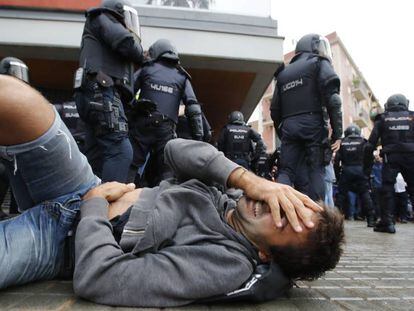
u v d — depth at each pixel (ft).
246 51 23.32
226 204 5.17
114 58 10.05
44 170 4.80
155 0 23.16
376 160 33.40
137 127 12.83
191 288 4.17
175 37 22.56
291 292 5.48
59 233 4.94
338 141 14.19
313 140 14.23
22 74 13.56
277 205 4.46
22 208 5.28
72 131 15.26
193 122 14.16
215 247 4.41
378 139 19.71
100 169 10.25
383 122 19.31
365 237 17.30
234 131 24.49
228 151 24.52
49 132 4.66
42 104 4.65
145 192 5.24
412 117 18.93
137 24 10.82
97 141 9.81
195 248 4.38
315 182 14.15
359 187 25.50
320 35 14.88
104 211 4.91
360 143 25.81
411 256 10.74
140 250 4.43
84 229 4.54
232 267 4.32
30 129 4.50
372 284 6.46
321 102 14.21
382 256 10.68
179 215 4.76
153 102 12.60
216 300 4.33
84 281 4.17
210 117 39.11
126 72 10.36
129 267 4.21
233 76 26.73
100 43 9.93
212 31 23.06
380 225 20.21
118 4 10.25
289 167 14.82
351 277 7.17
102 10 9.99
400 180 34.45
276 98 15.72
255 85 28.40
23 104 4.38
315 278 4.71
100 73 9.54
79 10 22.16
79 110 9.82
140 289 4.15
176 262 4.25
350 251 11.82
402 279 7.04
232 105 34.27
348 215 33.99
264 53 23.54
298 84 14.44
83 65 9.82
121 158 9.86
